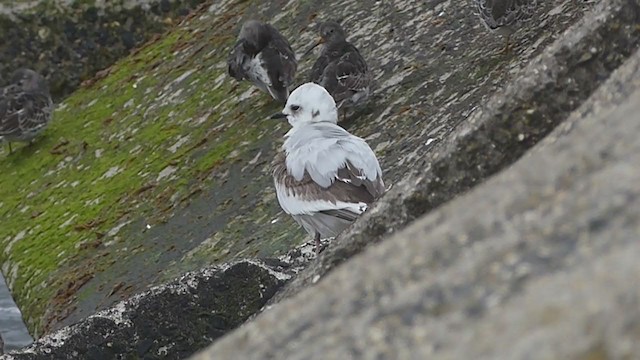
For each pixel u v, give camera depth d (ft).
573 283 10.80
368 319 11.82
